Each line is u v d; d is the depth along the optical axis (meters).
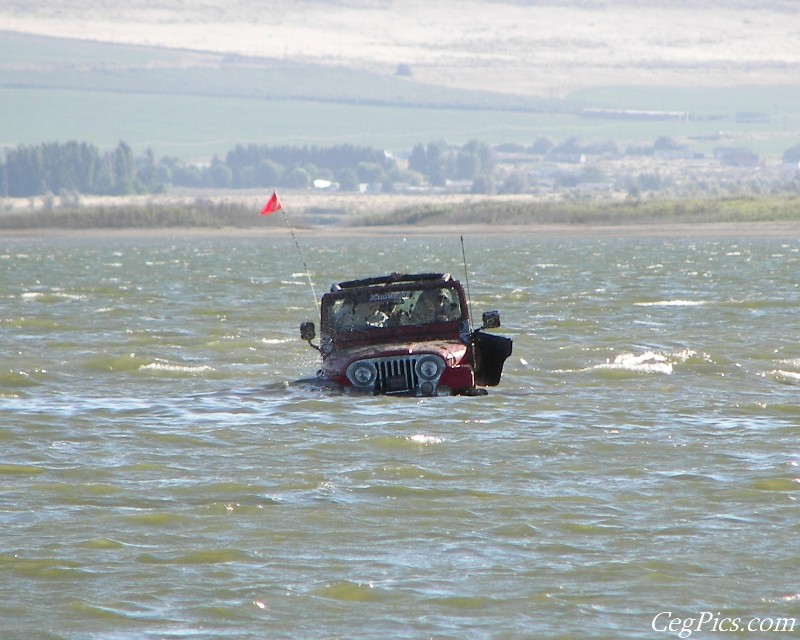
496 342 69.38
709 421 61.66
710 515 43.59
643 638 32.81
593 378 76.62
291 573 37.97
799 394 70.00
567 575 37.53
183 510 45.00
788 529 41.75
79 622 34.22
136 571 38.19
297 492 47.56
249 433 59.69
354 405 65.75
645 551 39.62
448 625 33.84
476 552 39.78
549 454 54.00
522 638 32.91
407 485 48.44
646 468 51.03
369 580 37.25
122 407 68.31
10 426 62.03
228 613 34.78
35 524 43.25
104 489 48.28
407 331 70.44
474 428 59.91
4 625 34.00
